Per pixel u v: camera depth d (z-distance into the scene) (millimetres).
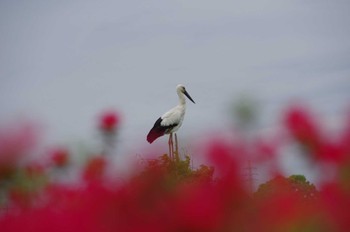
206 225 9906
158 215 10039
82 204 10281
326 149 10789
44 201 11289
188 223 9906
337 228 10125
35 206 10773
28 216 10391
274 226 10070
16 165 10492
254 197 10383
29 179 10750
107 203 10188
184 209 9922
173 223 9945
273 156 10891
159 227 9977
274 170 11047
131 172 10453
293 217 10102
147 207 10102
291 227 10039
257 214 10164
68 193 11141
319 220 10078
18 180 10570
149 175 10203
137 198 10125
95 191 10297
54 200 11328
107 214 10172
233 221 10039
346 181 10641
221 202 10078
